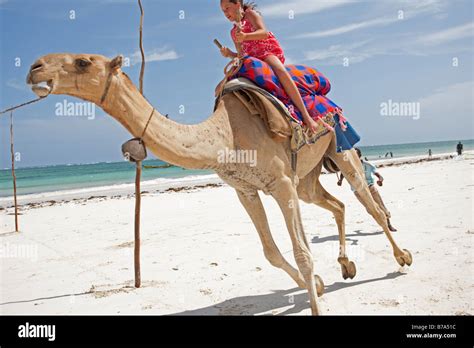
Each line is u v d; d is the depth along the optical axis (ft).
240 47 17.20
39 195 92.32
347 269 19.29
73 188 112.78
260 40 16.29
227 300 18.26
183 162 13.55
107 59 12.34
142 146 12.69
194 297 18.86
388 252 23.32
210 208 48.01
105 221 43.93
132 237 33.86
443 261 20.61
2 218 51.55
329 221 33.76
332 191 56.39
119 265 25.23
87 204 62.69
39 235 38.01
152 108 13.02
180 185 94.68
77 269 24.94
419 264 20.56
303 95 16.99
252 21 16.03
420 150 320.91
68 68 11.63
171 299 18.76
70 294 20.30
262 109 15.05
